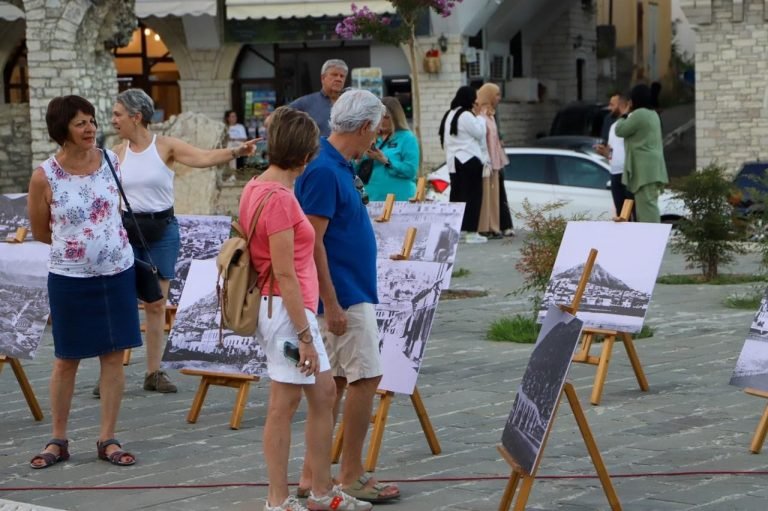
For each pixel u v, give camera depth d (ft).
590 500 27.37
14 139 112.37
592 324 38.09
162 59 136.15
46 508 27.63
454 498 28.04
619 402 37.19
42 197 32.01
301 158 26.25
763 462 30.19
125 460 31.86
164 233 40.01
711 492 27.63
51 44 97.14
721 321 50.93
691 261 65.62
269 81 134.51
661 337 47.85
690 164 143.33
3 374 44.47
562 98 153.48
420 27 128.06
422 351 31.45
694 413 35.53
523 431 24.84
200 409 36.86
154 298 32.96
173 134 86.48
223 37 132.46
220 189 84.94
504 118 140.67
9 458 33.04
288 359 25.91
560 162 90.48
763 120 115.44
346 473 27.99
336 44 132.05
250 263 26.18
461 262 74.54
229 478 30.37
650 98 72.69
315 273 26.50
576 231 39.91
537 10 147.84
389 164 50.70
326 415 26.76
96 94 100.83
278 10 126.41
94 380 43.04
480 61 133.49
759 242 60.18
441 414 36.37
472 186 84.12
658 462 30.48
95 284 31.91
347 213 27.53
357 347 27.63
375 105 27.63
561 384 23.57
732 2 114.93
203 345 37.29
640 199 73.00
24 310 37.70
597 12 175.63
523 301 58.23
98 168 32.40
